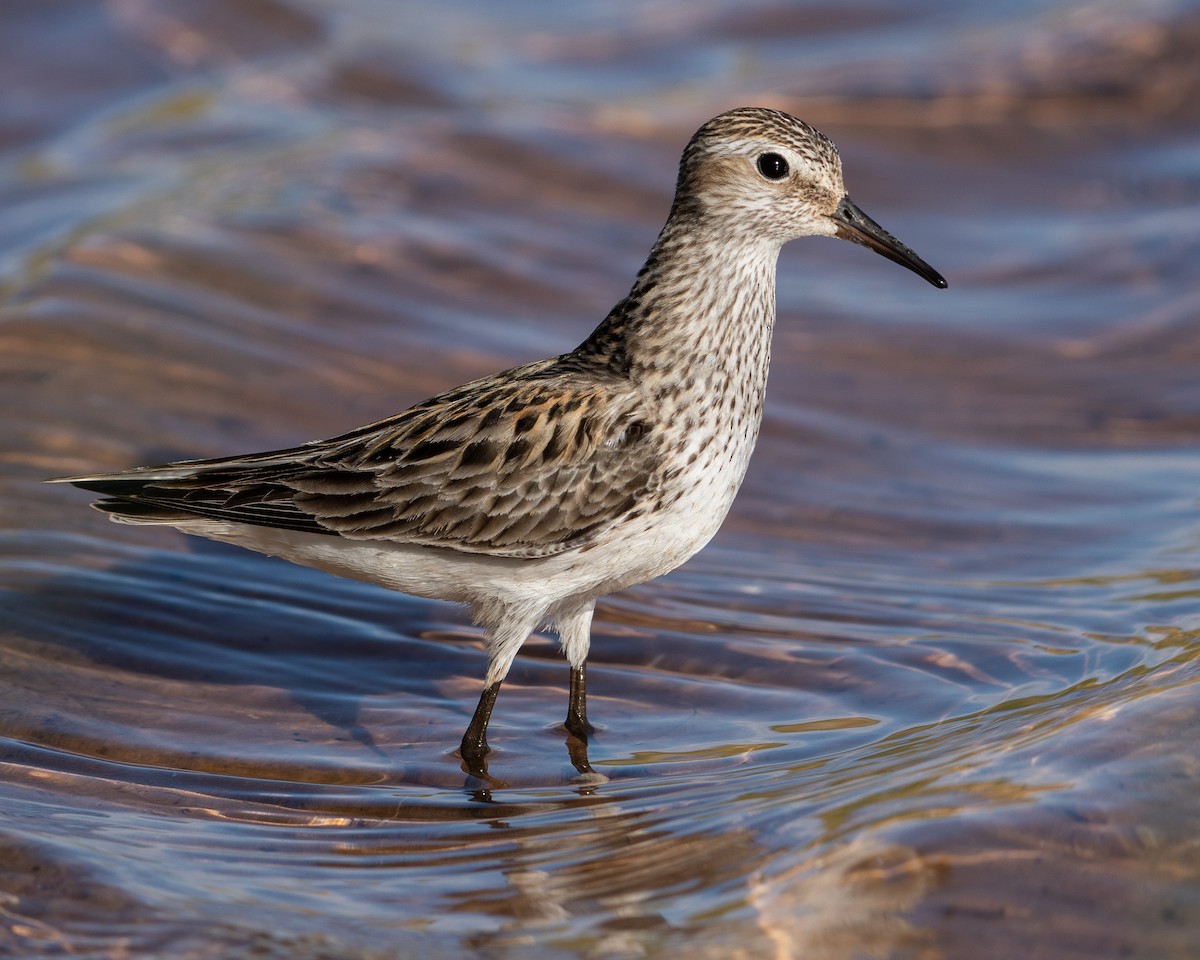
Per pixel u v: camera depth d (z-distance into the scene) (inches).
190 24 1002.7
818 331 762.2
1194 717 399.9
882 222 862.5
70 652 499.2
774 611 538.9
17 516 563.2
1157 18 1001.5
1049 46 994.7
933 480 638.5
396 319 729.6
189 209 792.9
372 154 869.2
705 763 445.4
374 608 544.1
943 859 358.0
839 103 942.4
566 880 376.5
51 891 365.1
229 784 434.6
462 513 451.2
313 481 454.3
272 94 944.3
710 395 453.7
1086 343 748.6
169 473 457.1
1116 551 574.2
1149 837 358.6
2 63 952.3
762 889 359.9
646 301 461.7
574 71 999.0
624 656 514.3
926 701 471.5
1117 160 908.0
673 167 879.1
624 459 447.2
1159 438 670.5
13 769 433.4
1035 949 332.8
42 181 837.2
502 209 834.2
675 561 464.8
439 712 485.1
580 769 447.5
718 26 1060.5
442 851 396.5
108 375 650.2
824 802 393.7
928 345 749.3
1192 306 771.4
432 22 1062.4
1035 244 839.1
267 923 357.7
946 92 952.3
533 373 468.8
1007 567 568.4
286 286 737.6
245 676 498.3
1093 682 460.1
